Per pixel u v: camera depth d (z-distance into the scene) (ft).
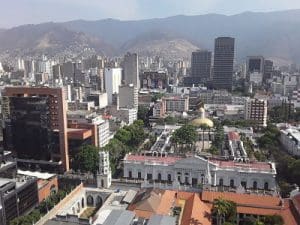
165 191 568.41
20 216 542.16
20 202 552.00
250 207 532.32
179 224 475.31
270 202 541.34
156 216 462.60
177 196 568.00
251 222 497.46
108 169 653.71
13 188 540.11
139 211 504.43
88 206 628.28
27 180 587.27
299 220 497.46
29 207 578.25
